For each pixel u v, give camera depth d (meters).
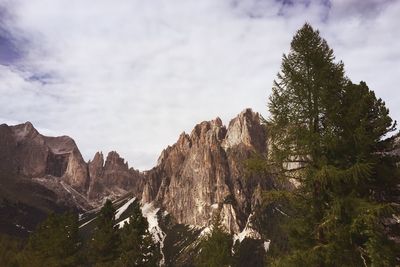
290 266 18.22
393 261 17.06
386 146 20.25
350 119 18.92
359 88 20.08
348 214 17.55
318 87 19.53
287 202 20.50
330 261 17.62
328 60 20.27
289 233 20.80
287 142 19.42
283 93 20.31
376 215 16.91
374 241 16.58
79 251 60.25
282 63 20.80
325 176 17.58
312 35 20.91
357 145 18.44
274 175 19.98
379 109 20.39
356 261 17.66
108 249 58.31
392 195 20.00
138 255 56.19
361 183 19.00
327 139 18.09
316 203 19.36
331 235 17.88
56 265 56.34
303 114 19.62
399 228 19.36
